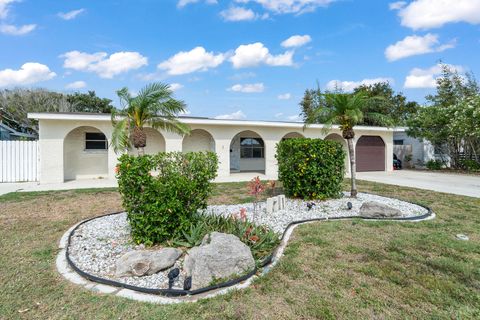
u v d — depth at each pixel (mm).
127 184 4344
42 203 7965
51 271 3619
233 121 15195
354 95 8383
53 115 12172
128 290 3143
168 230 4484
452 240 4664
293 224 5738
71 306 2820
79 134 14328
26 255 4125
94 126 13258
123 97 8258
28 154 13250
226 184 12164
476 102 16344
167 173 4457
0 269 3660
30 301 2914
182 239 4512
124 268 3463
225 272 3334
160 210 4266
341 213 6660
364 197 8711
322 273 3473
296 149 7871
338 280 3289
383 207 6359
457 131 17500
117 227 5543
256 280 3301
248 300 2893
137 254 3664
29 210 7105
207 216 5301
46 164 12484
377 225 5559
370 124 21656
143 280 3373
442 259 3879
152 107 8188
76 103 32719
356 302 2836
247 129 15984
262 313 2670
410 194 9633
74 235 5062
